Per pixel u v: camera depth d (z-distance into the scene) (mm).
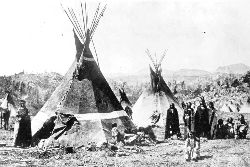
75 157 14250
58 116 17438
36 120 19062
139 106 32500
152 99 32312
